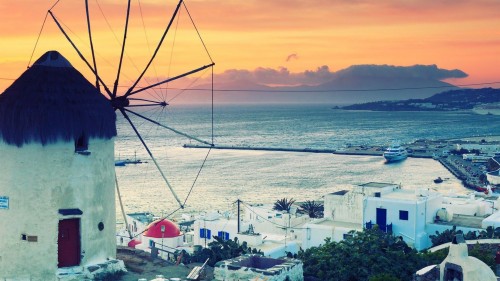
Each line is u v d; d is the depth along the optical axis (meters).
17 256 34.00
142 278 35.44
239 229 85.19
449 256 32.62
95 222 35.44
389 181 198.00
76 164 34.34
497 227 68.44
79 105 34.44
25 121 33.22
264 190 180.38
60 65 35.16
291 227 88.81
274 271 33.47
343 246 42.34
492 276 32.09
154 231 76.88
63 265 34.47
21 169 33.78
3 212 34.09
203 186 187.50
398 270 40.75
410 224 69.62
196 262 43.09
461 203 86.69
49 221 33.81
